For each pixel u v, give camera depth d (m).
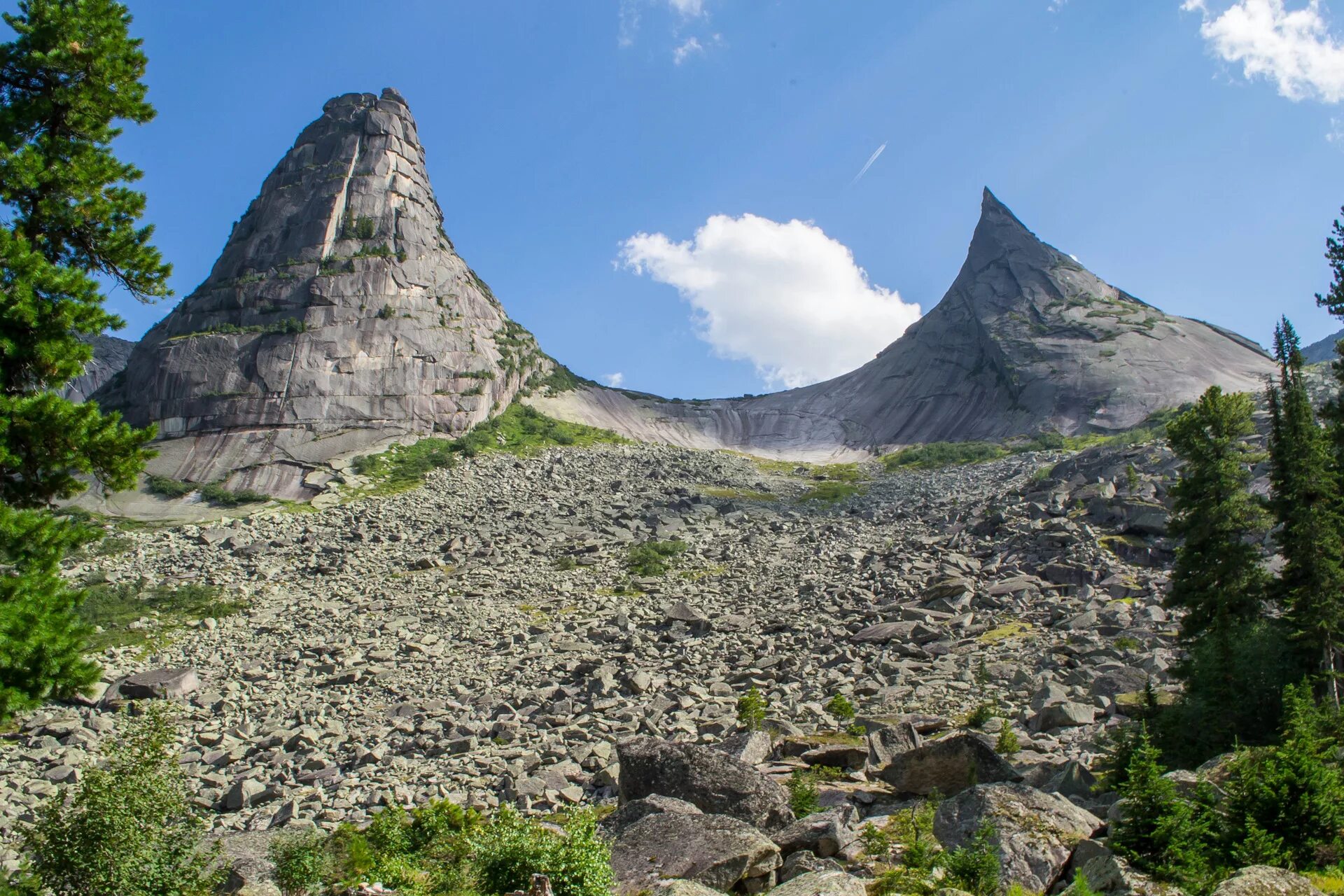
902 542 70.94
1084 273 165.25
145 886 17.44
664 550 76.19
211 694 48.03
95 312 24.89
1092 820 19.56
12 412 22.98
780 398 175.12
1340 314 36.09
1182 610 45.47
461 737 39.31
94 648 55.78
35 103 26.81
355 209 133.25
